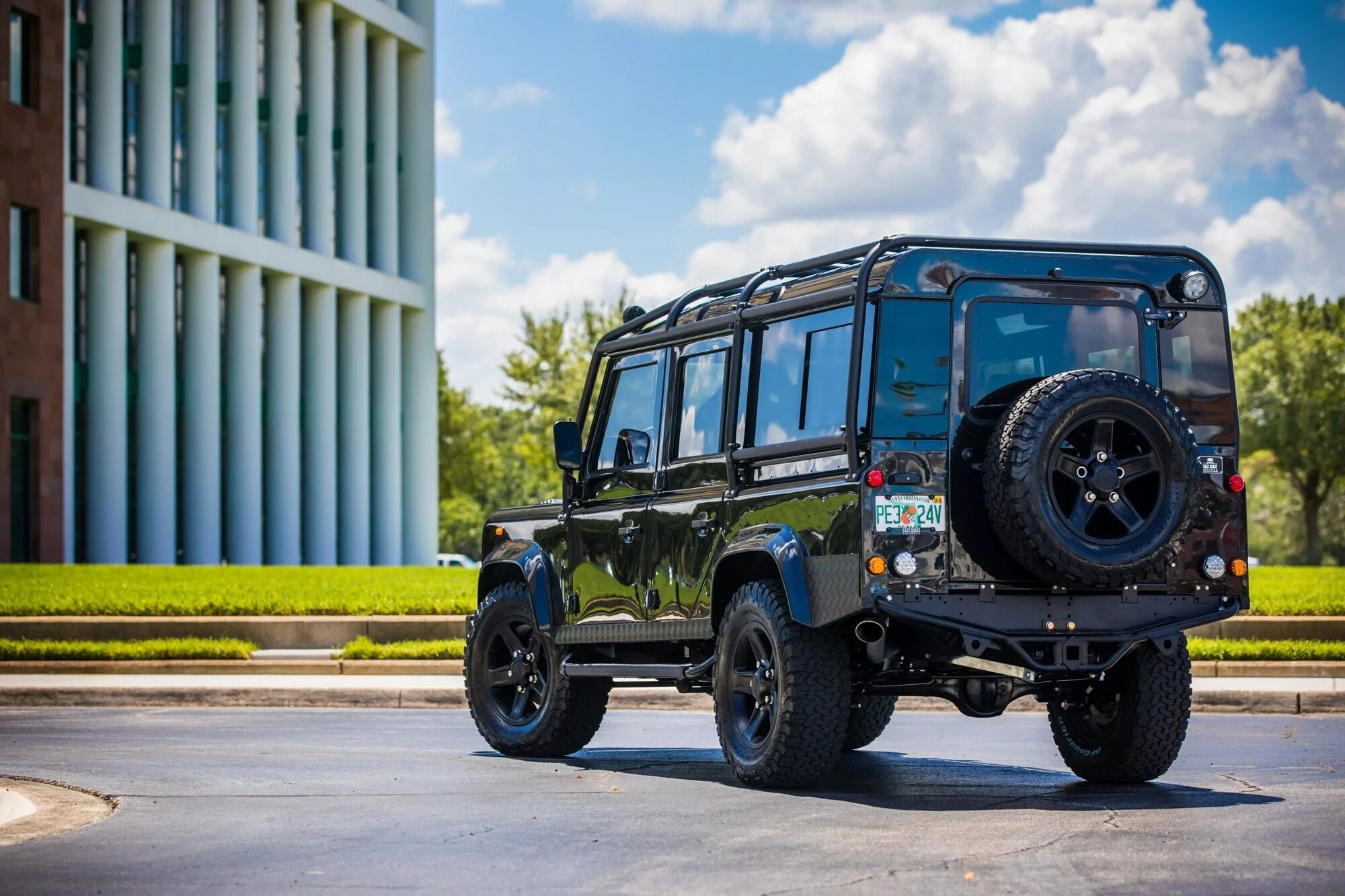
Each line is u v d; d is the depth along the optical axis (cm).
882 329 873
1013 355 893
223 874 692
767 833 783
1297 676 1747
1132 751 944
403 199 5612
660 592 1044
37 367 3884
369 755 1174
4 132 3816
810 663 905
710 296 1095
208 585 2575
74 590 2425
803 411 924
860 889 639
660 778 1018
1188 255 933
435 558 5609
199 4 4544
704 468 1016
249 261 4672
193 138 4541
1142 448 857
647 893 640
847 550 864
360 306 5244
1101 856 708
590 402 1164
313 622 2064
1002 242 894
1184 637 903
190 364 4541
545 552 1169
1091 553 840
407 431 5597
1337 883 642
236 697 1686
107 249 4222
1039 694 969
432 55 5641
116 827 824
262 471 4897
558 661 1148
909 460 862
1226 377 934
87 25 4238
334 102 5266
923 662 928
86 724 1438
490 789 968
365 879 680
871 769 1073
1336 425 9206
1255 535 12688
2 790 926
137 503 4384
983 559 866
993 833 775
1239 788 941
